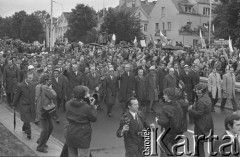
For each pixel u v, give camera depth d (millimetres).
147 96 15711
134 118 7168
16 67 16672
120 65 19828
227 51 28953
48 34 49031
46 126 9219
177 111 7195
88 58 26188
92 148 10148
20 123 12359
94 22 70875
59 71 15992
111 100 15016
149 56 26391
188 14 66812
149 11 76938
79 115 7051
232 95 16500
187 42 63594
